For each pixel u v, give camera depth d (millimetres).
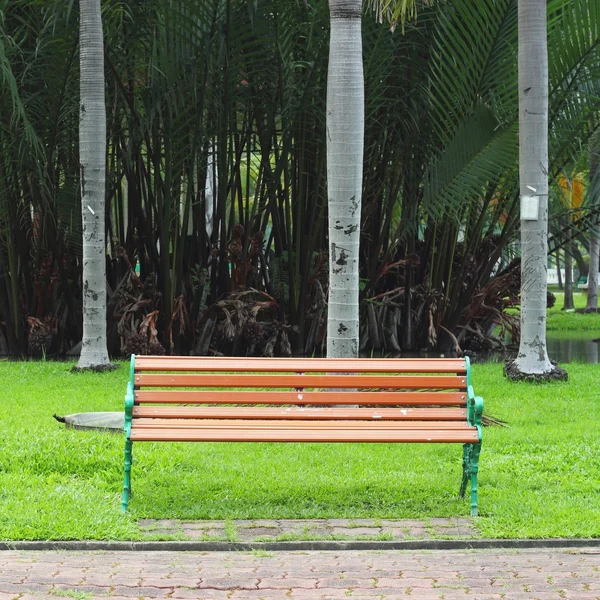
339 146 9711
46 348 16562
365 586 5148
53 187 15578
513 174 15547
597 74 14781
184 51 14414
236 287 16422
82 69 13242
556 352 18406
